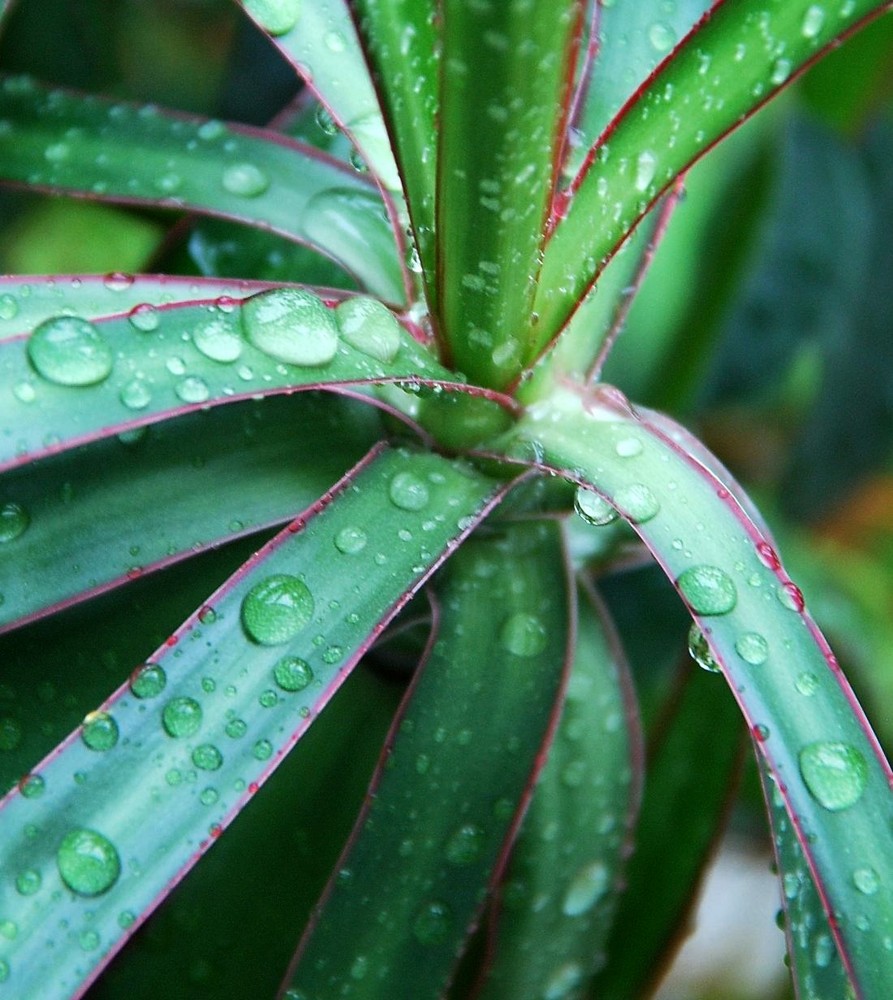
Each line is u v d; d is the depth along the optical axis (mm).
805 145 448
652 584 390
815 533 457
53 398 228
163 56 431
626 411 254
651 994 294
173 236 293
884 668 385
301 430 255
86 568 244
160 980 268
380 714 281
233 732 232
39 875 225
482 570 258
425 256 244
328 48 258
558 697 252
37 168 276
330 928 247
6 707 253
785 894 237
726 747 288
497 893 270
